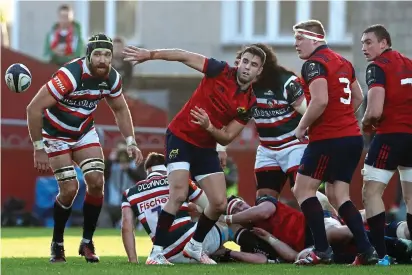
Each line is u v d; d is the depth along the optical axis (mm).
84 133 32156
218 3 98000
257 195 35875
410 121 31562
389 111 31562
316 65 30281
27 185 67000
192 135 30312
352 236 31922
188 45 98312
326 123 30375
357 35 77250
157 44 98875
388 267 29453
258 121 35188
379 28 31875
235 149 69812
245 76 29891
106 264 30625
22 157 66750
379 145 31734
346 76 30781
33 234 54719
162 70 92938
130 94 74438
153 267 28812
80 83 31078
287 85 34094
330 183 31438
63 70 30969
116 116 33188
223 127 30562
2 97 65750
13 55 65875
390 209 63281
